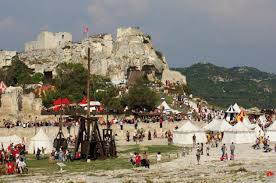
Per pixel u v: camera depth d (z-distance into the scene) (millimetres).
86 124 94938
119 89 187000
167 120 141125
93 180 57188
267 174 53781
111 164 77812
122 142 120688
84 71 185375
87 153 85250
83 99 160250
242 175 55344
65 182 56062
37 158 89750
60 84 181500
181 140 117438
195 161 80625
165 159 84688
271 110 194875
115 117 145625
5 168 71688
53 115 142750
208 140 114312
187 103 190625
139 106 165000
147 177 58281
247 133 117250
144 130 132875
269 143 114750
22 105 145625
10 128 117500
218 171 62438
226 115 152000
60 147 90938
